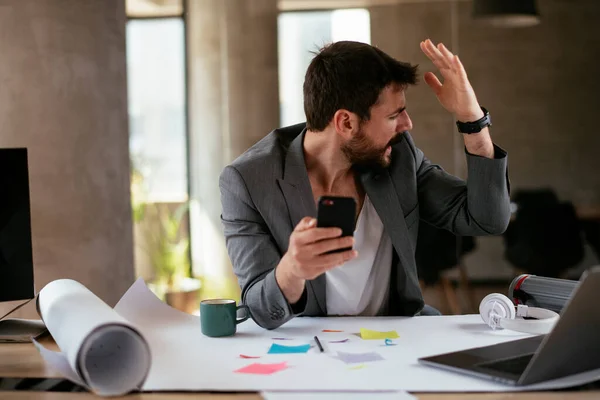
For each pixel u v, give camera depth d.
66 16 2.80
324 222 1.25
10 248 1.59
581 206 5.12
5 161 1.58
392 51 5.44
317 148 1.69
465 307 4.99
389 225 1.70
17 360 1.31
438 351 1.27
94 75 2.91
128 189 3.12
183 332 1.46
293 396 1.04
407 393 1.03
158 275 5.77
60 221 2.79
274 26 5.75
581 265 5.07
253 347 1.33
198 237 5.92
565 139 5.16
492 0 5.21
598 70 5.11
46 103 2.73
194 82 5.84
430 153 5.31
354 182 1.77
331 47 1.65
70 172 2.82
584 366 1.11
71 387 1.13
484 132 1.65
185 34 5.84
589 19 5.09
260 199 1.63
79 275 2.85
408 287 1.72
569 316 0.99
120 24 3.07
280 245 1.65
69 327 1.15
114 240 3.01
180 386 1.10
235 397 1.06
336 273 1.72
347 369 1.17
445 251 4.95
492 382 1.08
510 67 5.20
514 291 1.55
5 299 1.58
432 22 5.34
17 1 2.66
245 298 1.54
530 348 1.22
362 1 5.55
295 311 1.43
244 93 5.80
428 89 5.30
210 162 5.87
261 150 1.73
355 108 1.58
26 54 2.68
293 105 5.83
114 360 1.11
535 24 5.16
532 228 5.11
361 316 1.68
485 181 1.68
